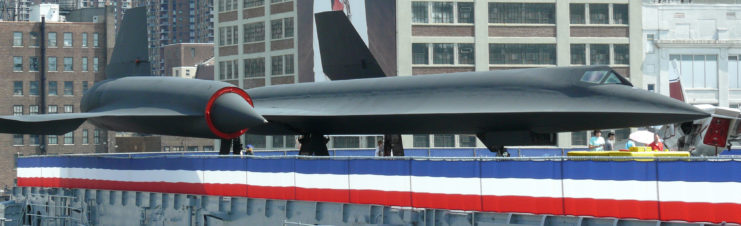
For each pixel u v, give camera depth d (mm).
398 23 54938
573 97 20203
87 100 25938
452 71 55219
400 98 22703
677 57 56844
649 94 19922
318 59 57750
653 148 25062
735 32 57094
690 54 56938
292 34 60625
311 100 24734
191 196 20672
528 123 20938
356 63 26500
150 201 21594
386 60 55031
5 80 95438
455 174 15953
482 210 15570
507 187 15258
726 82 57094
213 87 22688
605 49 55812
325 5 57094
